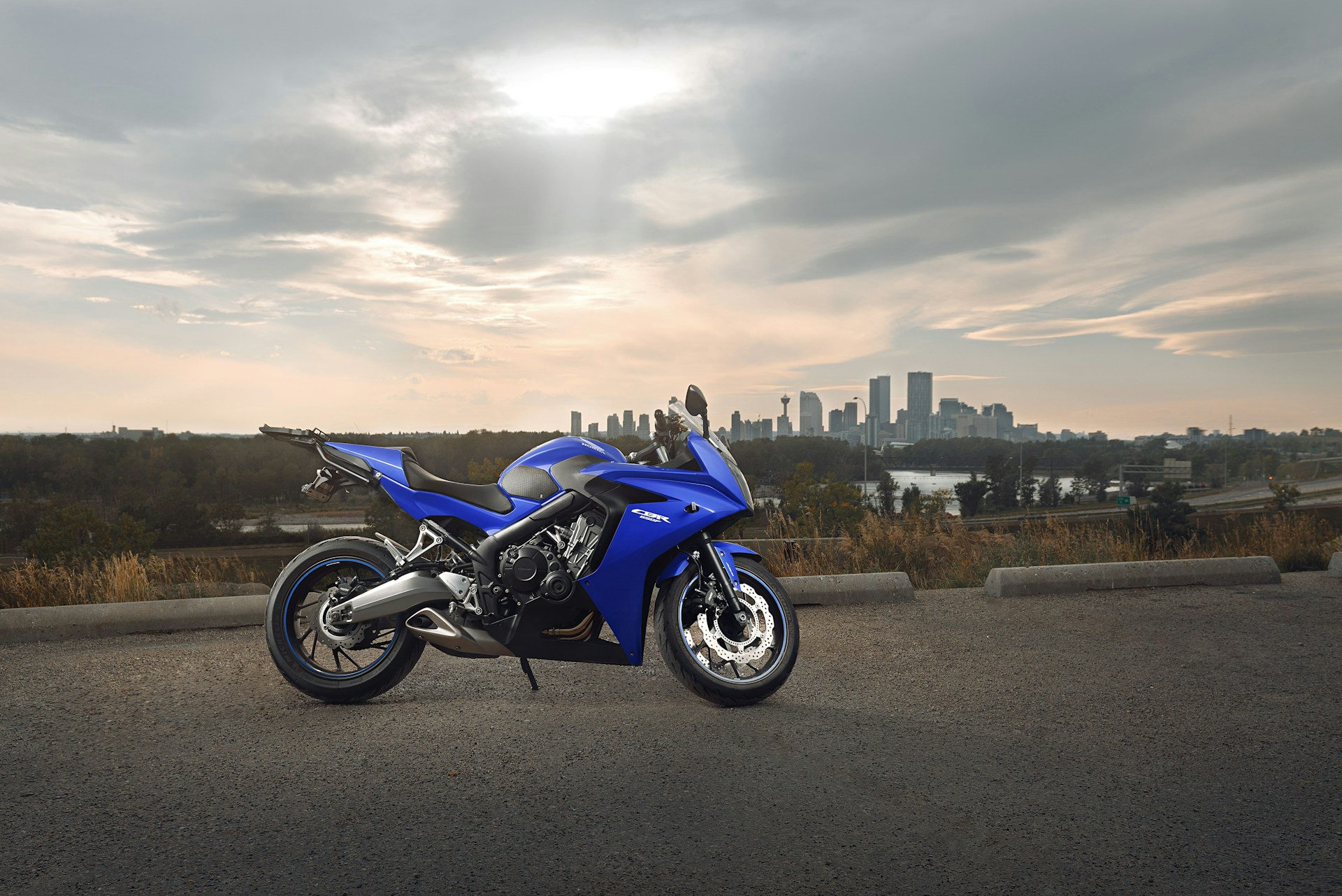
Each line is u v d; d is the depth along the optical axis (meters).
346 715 4.04
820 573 9.75
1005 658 5.18
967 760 3.47
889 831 2.81
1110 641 5.64
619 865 2.56
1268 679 4.73
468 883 2.44
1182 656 5.23
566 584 4.09
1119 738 3.75
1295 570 9.52
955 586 9.04
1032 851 2.67
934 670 4.93
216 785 3.17
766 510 12.04
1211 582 7.66
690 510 4.17
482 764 3.39
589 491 4.20
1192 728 3.88
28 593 7.70
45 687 4.47
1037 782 3.24
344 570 4.56
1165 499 52.97
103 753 3.51
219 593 7.93
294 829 2.80
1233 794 3.13
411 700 4.33
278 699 4.29
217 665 4.91
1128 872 2.53
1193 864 2.59
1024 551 9.94
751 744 3.64
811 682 4.66
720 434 4.54
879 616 6.46
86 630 5.58
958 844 2.71
